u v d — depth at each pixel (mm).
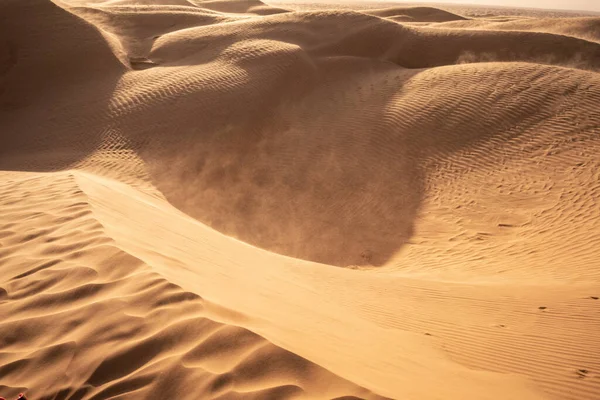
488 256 11719
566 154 15664
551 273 10070
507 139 16922
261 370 3076
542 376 5059
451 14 60125
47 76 22562
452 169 16250
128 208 8078
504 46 27547
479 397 3795
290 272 8141
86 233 5785
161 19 32312
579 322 6641
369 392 2811
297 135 19219
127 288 4316
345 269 10125
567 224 12602
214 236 8828
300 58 24016
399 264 12086
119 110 19844
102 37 24734
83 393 3205
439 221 14047
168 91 20891
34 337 3789
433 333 6203
